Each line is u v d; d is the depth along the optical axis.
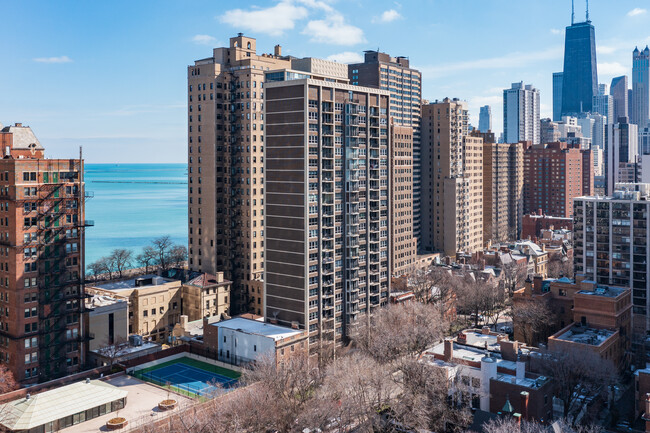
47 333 147.25
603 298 160.38
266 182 170.50
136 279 196.25
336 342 172.25
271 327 154.38
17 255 142.00
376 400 124.00
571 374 126.25
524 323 175.62
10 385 134.38
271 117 168.38
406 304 181.50
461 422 113.62
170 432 103.56
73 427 110.31
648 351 175.88
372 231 184.50
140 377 138.00
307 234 162.00
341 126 173.12
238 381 126.50
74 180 154.12
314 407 113.94
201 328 175.00
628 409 139.38
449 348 136.00
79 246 155.25
